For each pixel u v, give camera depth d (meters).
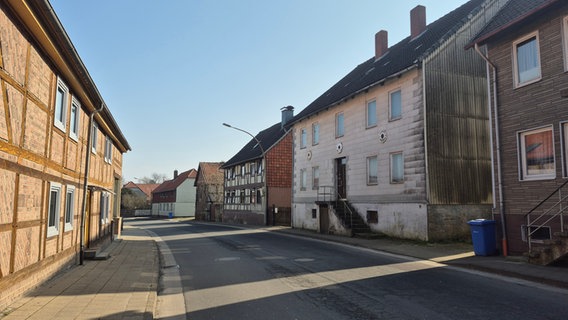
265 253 14.46
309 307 6.92
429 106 17.08
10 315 6.01
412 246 15.41
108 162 17.16
